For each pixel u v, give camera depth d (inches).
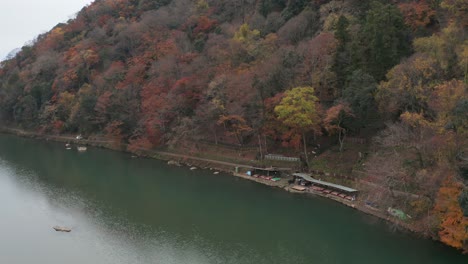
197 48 4468.5
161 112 3732.8
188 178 3225.9
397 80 2331.4
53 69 5649.6
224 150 3553.2
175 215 2490.2
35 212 2586.1
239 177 3159.5
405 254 1899.6
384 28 2679.6
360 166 2657.5
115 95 4242.1
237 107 3206.2
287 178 2972.4
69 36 6501.0
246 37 3971.5
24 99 5344.5
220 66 3720.5
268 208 2544.3
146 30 5191.9
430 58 2306.8
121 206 2659.9
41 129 5260.8
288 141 3129.9
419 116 2068.2
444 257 1831.9
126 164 3740.2
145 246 2101.4
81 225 2373.3
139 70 4439.0
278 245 2080.5
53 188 3065.9
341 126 2849.4
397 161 2087.8
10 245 2140.7
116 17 6373.0
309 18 3826.3
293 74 3093.0
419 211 2020.2
